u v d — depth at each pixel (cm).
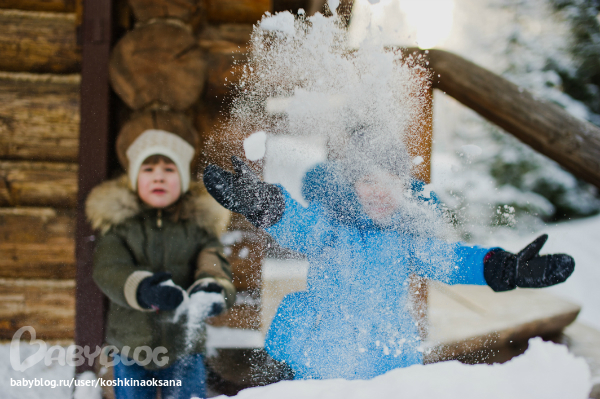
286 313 110
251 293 172
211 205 146
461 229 126
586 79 414
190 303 130
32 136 170
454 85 184
